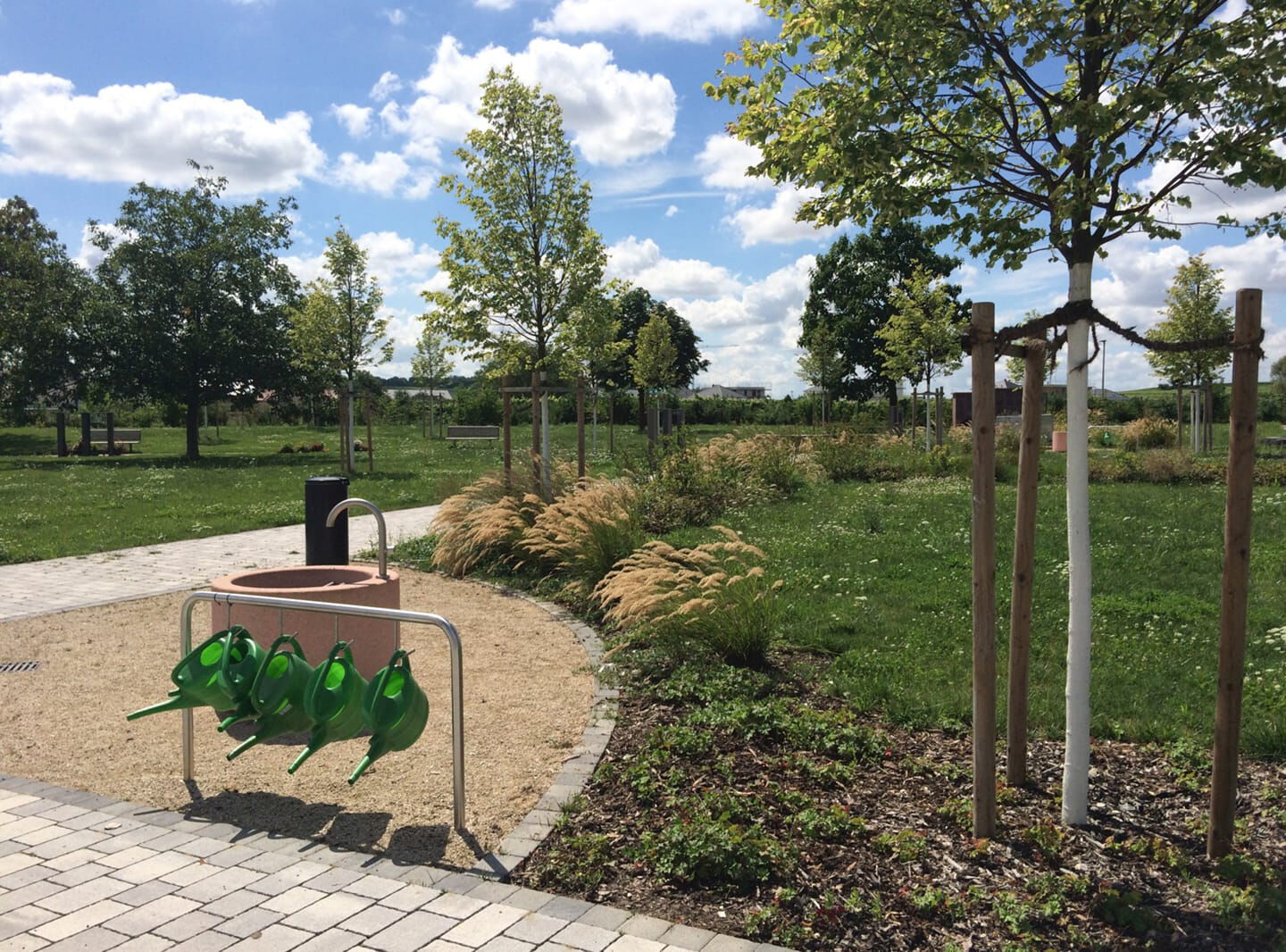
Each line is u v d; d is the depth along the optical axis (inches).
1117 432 1305.4
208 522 611.8
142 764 195.0
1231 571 137.4
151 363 1334.9
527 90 528.1
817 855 145.1
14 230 1860.2
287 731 172.1
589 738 205.0
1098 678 235.6
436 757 197.6
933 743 197.3
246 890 136.8
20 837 156.5
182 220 1365.7
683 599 262.4
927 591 342.3
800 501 642.8
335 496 281.1
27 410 1497.3
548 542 385.7
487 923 126.9
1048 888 131.6
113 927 126.0
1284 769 178.5
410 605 358.0
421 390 2578.7
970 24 146.1
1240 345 134.8
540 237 552.7
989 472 144.7
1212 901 126.6
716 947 121.0
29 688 252.1
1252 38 129.1
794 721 202.4
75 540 532.7
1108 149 143.9
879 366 1758.1
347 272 1011.3
